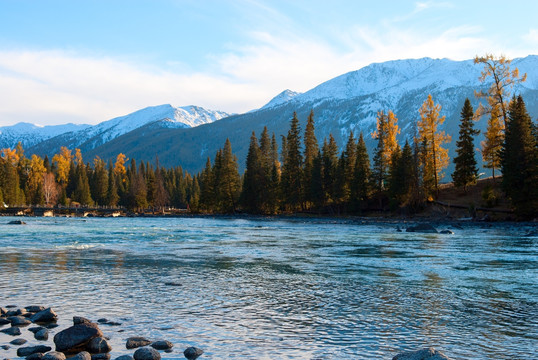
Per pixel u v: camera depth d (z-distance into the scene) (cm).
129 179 19038
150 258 2972
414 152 9412
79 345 1168
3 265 2578
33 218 10700
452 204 8838
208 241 4331
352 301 1734
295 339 1257
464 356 1127
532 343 1234
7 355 1098
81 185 15675
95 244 3919
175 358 1097
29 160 16412
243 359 1095
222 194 13288
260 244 4050
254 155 12781
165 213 14712
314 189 11406
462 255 3234
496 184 9056
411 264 2759
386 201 10781
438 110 9338
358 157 10775
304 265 2697
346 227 7050
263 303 1694
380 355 1129
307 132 12700
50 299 1733
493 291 1936
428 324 1416
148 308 1602
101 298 1755
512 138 7450
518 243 4194
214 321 1438
